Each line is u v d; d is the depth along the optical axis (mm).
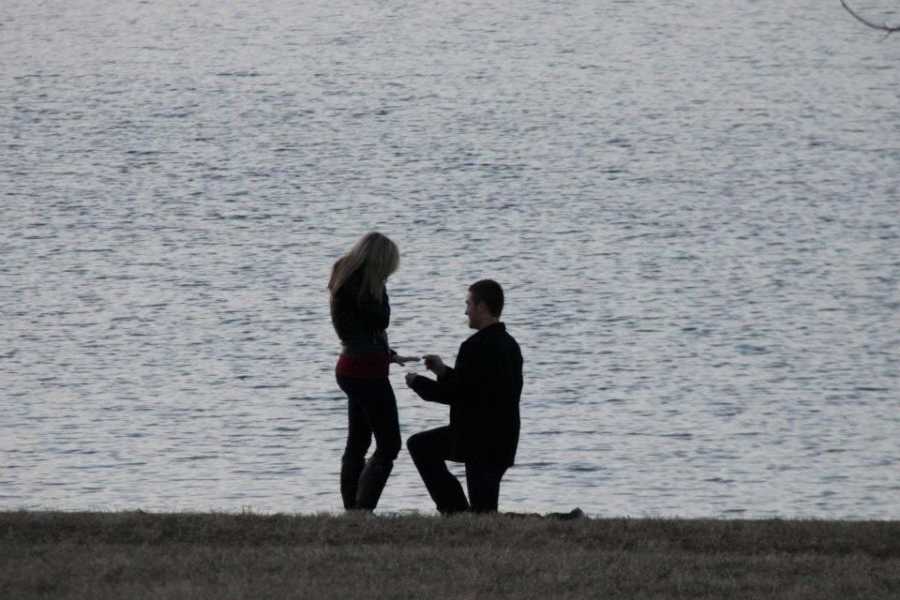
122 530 43031
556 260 177625
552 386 121688
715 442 103500
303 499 87750
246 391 120812
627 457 99188
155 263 177750
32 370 128750
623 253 181375
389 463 48812
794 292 159500
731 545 43031
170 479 93500
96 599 36625
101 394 120000
